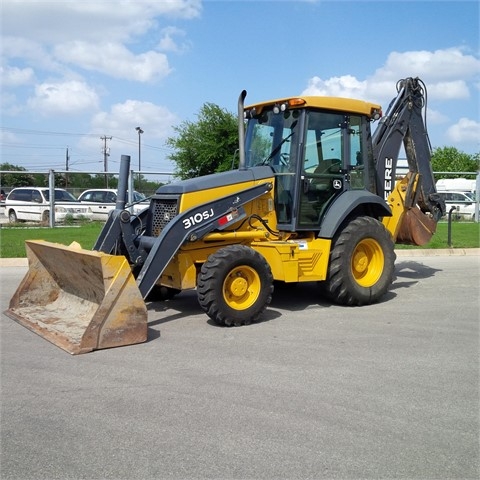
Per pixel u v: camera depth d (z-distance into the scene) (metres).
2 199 23.36
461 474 3.53
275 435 4.01
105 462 3.65
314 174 7.93
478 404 4.59
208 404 4.55
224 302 6.84
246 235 7.56
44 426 4.17
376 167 9.44
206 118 27.75
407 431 4.09
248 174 7.70
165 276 7.48
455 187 27.94
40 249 7.27
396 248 15.02
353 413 4.39
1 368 5.43
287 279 7.47
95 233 17.17
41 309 7.48
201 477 3.47
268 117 8.34
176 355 5.82
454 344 6.26
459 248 14.98
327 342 6.32
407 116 9.73
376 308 8.10
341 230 8.18
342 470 3.56
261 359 5.70
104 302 6.00
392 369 5.41
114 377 5.17
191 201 7.23
